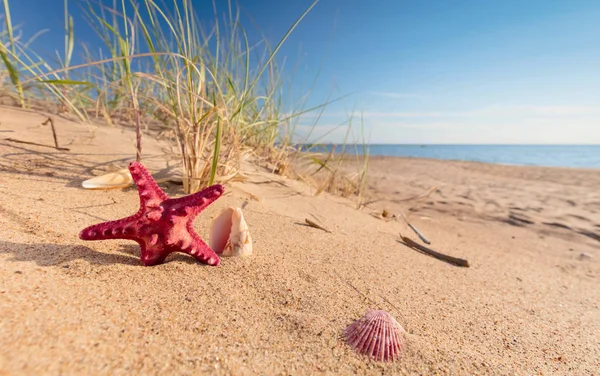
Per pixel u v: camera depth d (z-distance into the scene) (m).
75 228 0.24
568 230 0.56
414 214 0.60
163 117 0.60
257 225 0.34
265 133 0.58
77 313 0.15
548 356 0.20
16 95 0.51
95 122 0.56
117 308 0.16
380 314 0.19
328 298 0.22
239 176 0.41
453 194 0.81
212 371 0.14
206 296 0.19
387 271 0.29
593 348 0.22
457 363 0.17
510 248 0.47
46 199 0.27
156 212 0.20
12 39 0.38
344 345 0.17
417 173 1.16
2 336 0.12
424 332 0.20
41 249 0.20
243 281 0.22
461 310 0.24
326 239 0.34
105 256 0.21
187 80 0.32
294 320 0.19
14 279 0.16
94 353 0.13
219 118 0.32
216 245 0.26
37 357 0.12
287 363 0.15
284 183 0.52
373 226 0.44
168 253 0.22
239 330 0.17
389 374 0.16
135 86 0.38
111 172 0.34
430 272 0.31
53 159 0.36
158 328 0.16
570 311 0.28
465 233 0.52
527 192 0.86
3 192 0.27
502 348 0.20
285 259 0.27
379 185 0.87
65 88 0.47
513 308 0.27
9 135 0.39
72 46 0.50
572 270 0.41
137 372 0.13
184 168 0.35
